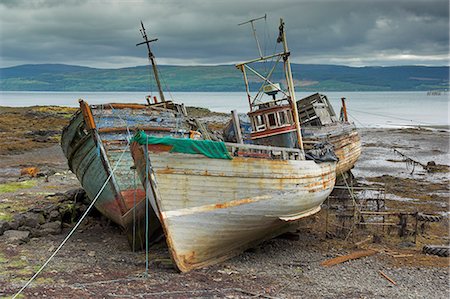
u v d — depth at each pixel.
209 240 12.38
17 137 43.38
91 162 15.12
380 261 13.41
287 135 16.52
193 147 11.66
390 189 23.95
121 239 15.12
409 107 124.31
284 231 15.26
